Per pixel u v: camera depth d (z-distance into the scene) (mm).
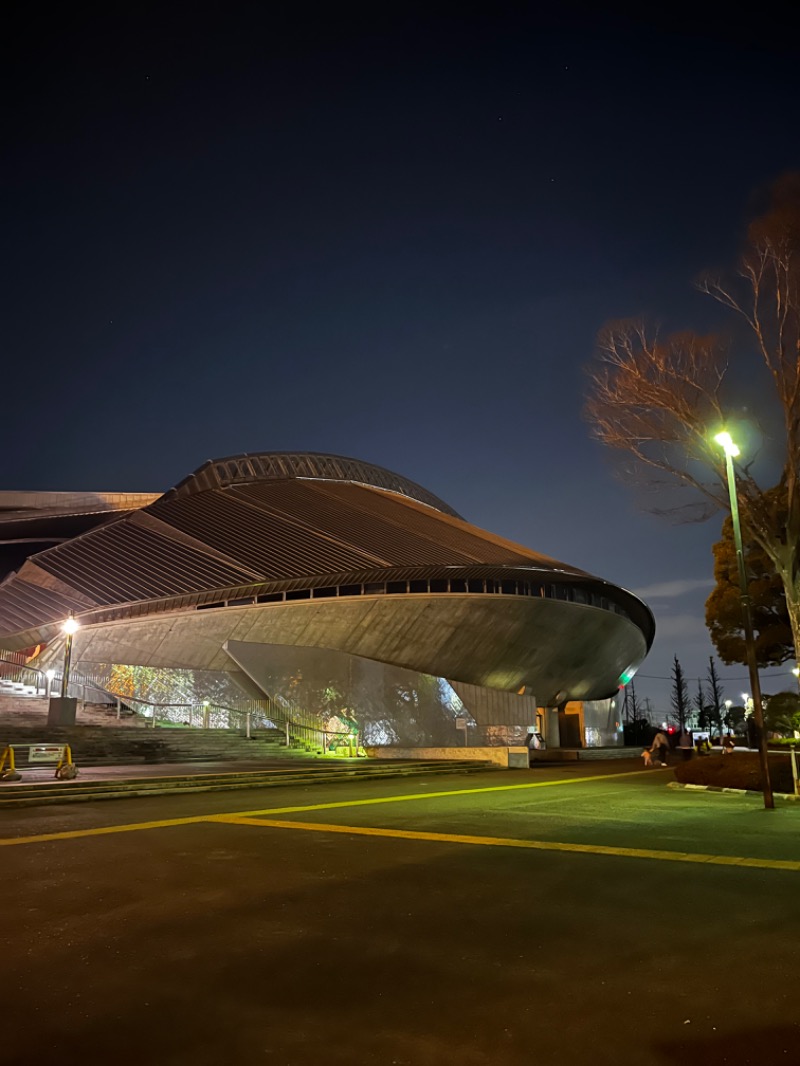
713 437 20234
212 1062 4348
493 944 6426
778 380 20391
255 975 5727
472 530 47156
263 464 48219
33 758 19703
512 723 39500
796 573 21391
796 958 6000
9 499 54031
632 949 6258
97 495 55688
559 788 21516
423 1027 4785
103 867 9695
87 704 32594
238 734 31641
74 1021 4914
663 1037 4605
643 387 21047
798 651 20812
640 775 27469
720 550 35625
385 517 44344
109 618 34531
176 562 37094
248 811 15547
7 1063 4336
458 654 39812
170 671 34719
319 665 35938
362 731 35656
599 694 54438
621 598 48031
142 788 18938
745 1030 4688
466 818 14469
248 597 35250
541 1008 5062
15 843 11578
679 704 89625
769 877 9008
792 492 20672
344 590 36500
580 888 8438
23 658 35281
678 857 10320
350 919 7223
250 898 8055
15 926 7066
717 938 6547
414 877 9047
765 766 16484
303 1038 4645
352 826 13344
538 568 39281
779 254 19609
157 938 6672
